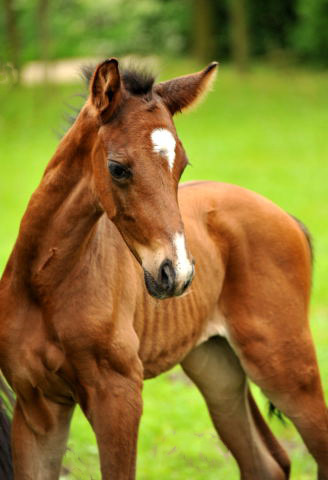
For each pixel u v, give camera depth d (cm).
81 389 591
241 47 3997
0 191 2173
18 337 592
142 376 604
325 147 2680
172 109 574
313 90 3600
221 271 707
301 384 714
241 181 2291
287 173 2370
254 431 758
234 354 743
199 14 4234
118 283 597
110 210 543
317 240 1734
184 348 679
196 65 4138
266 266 720
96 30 4784
